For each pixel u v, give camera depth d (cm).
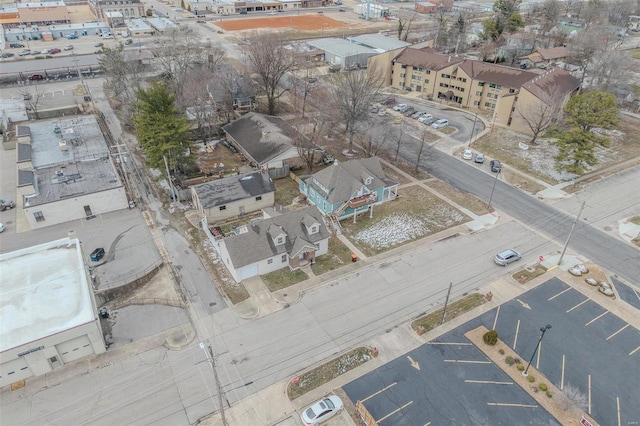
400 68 10194
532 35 12394
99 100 9188
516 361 3728
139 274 4603
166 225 5412
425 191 6259
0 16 13825
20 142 6625
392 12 18500
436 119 8619
